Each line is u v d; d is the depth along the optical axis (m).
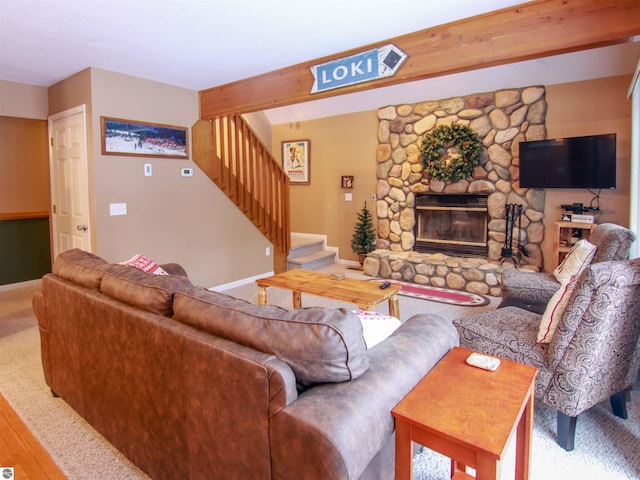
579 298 1.82
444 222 5.63
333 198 6.60
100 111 3.82
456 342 1.88
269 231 5.65
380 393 1.27
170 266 3.23
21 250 5.10
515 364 1.58
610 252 2.80
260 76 4.00
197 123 4.64
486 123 4.97
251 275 5.45
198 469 1.48
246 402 1.26
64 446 2.04
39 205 5.69
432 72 2.92
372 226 6.15
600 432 2.12
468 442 1.11
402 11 2.63
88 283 2.07
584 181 4.18
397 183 5.79
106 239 3.93
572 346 1.86
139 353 1.67
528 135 4.69
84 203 4.00
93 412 2.07
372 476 1.29
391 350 1.54
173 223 4.50
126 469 1.87
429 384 1.42
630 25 2.26
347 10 2.61
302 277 3.69
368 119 6.05
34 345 3.29
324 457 1.07
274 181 5.71
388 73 3.12
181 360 1.47
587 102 4.32
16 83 4.26
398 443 1.28
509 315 2.50
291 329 1.31
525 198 4.80
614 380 2.02
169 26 2.85
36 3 2.49
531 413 1.49
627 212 4.21
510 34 2.60
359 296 3.06
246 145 5.43
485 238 5.27
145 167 4.20
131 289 1.79
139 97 4.11
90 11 2.61
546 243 4.73
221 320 1.44
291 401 1.20
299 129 6.88
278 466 1.20
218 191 4.95
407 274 5.31
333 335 1.26
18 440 1.82
